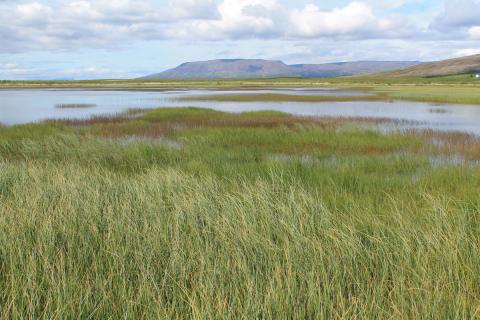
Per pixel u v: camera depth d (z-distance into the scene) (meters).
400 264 4.44
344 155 14.37
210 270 4.14
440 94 59.44
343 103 45.88
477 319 3.53
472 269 4.34
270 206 6.23
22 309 3.42
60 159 13.33
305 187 8.80
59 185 7.30
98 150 13.76
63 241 4.80
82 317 3.45
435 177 9.95
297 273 4.19
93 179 8.09
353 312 3.57
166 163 12.60
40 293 3.69
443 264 4.41
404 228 5.43
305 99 52.56
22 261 4.20
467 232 5.46
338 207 7.17
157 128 21.58
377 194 8.50
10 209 5.72
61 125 22.08
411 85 113.50
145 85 135.12
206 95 63.00
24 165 9.76
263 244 4.73
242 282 4.01
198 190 7.14
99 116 28.44
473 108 38.19
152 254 4.50
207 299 3.58
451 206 6.85
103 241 4.84
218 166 11.40
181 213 5.72
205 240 5.02
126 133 20.03
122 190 7.22
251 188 7.40
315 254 4.47
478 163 12.79
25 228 5.05
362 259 4.59
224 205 6.22
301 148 15.77
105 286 3.84
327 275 4.15
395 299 3.86
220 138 17.27
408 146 16.19
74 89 103.69
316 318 3.48
